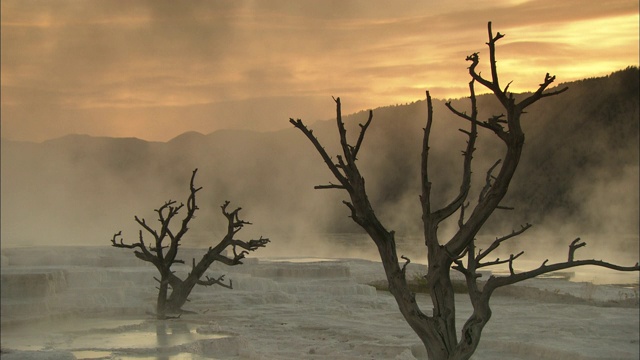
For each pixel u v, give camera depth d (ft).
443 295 31.30
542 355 43.37
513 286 79.61
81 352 45.14
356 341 47.62
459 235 31.32
